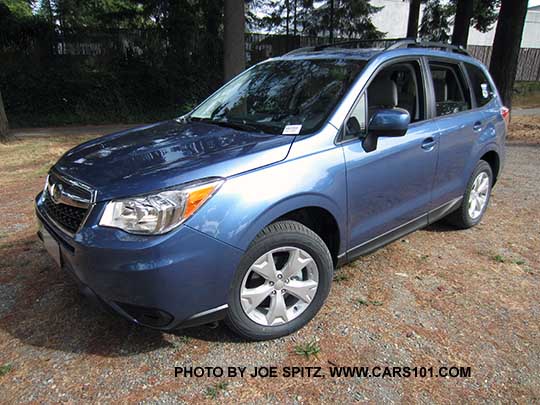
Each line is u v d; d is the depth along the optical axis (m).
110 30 15.66
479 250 4.12
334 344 2.73
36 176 6.79
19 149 9.12
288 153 2.65
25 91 13.86
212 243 2.32
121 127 13.77
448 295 3.33
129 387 2.36
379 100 3.24
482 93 4.42
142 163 2.55
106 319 2.93
